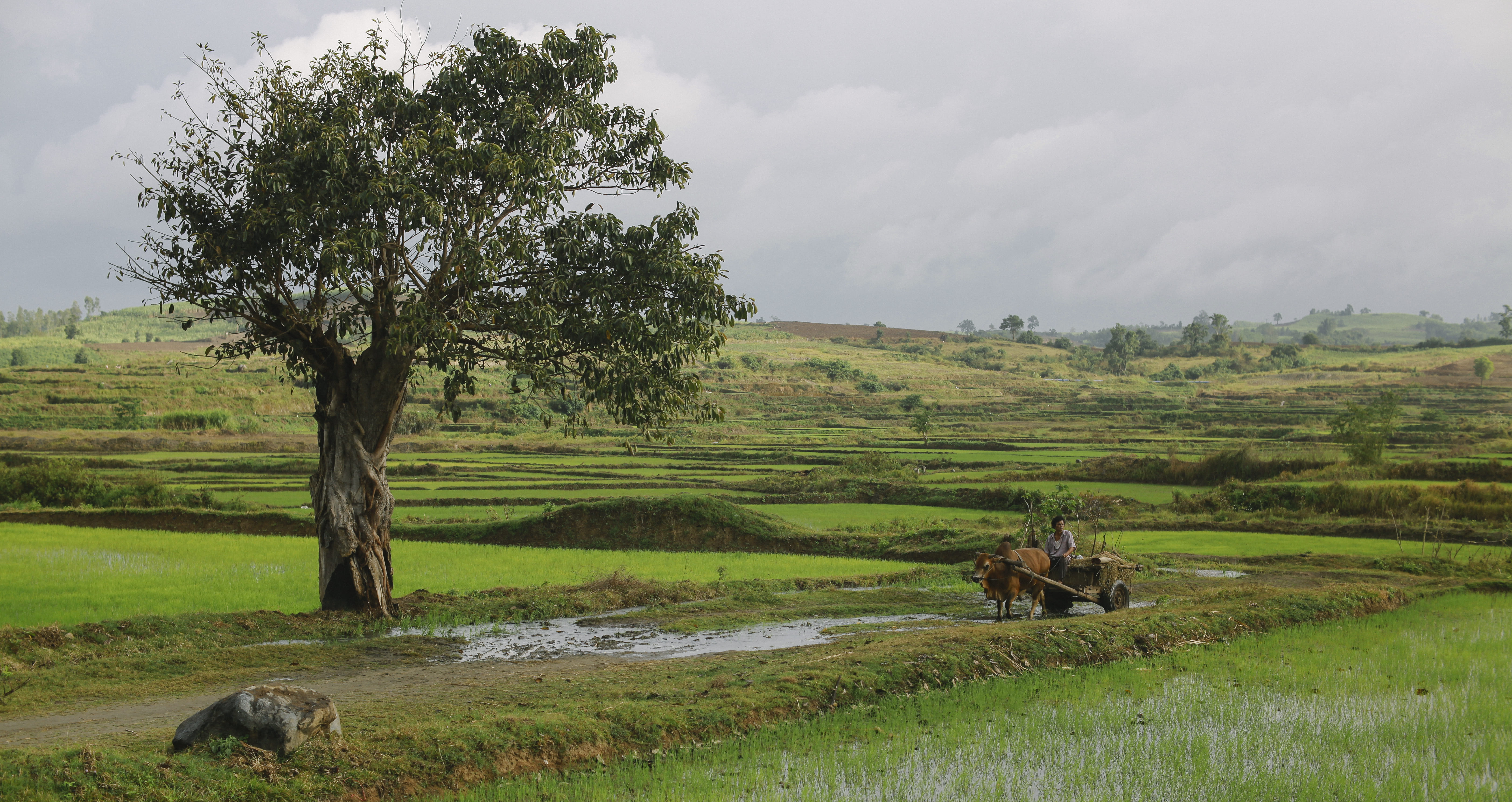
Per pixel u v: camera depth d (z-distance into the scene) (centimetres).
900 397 14625
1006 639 1171
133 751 673
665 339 1466
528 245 1420
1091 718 899
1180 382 16962
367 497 1480
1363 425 5550
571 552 2603
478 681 1043
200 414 8894
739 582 1953
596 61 1497
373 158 1374
